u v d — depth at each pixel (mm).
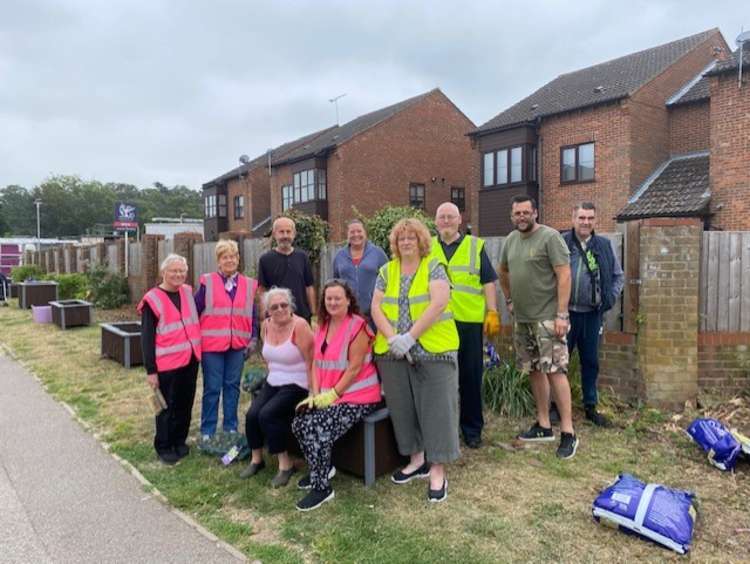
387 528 3396
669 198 15945
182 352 4602
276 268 5539
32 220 90188
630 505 3305
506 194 20672
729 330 5594
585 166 18641
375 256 5473
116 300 15516
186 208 100438
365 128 27188
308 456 3766
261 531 3439
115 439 5133
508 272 5031
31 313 15430
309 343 4145
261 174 35125
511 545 3199
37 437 5215
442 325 3752
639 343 5488
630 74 19281
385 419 4141
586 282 4969
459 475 4180
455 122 29922
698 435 4457
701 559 3062
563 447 4512
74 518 3643
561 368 4465
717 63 14891
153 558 3156
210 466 4488
